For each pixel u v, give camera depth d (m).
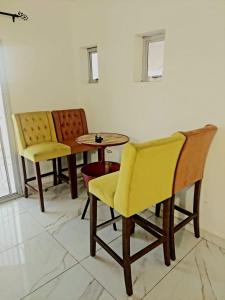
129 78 2.46
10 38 2.47
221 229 1.98
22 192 2.84
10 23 2.44
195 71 1.88
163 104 2.19
